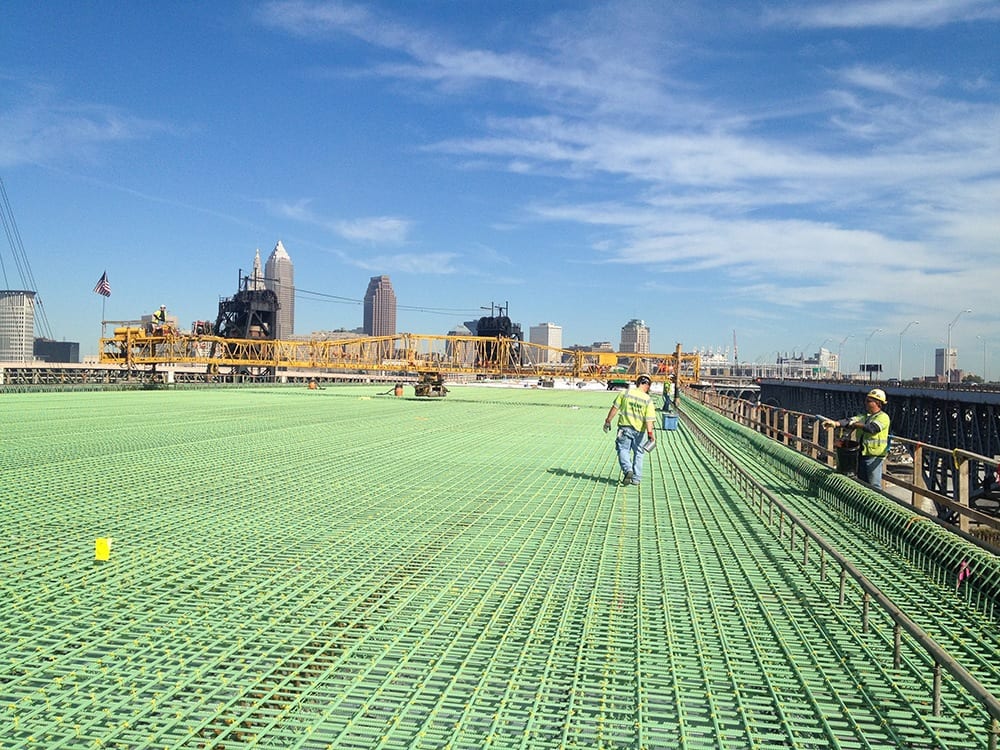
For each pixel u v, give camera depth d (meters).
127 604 5.52
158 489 10.35
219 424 20.70
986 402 46.16
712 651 4.74
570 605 5.61
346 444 16.39
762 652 4.72
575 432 21.12
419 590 5.95
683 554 7.18
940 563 6.34
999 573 5.48
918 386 62.38
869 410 9.51
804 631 5.07
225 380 56.53
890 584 6.23
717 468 13.62
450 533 8.01
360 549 7.25
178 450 14.67
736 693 4.14
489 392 55.47
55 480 10.95
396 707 3.91
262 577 6.25
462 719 3.78
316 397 37.97
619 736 3.66
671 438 20.14
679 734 3.69
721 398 27.48
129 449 14.70
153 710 3.84
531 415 28.16
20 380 40.53
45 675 4.27
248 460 13.42
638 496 10.50
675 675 4.37
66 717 3.75
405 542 7.57
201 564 6.61
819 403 94.88
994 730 3.26
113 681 4.20
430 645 4.78
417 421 23.55
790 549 7.34
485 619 5.29
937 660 3.64
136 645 4.72
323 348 55.00
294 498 9.88
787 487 11.45
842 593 5.52
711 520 8.83
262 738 3.59
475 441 17.84
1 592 5.76
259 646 4.73
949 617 5.43
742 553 7.22
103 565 6.54
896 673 4.39
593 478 12.23
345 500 9.81
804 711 3.92
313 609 5.45
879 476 9.42
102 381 44.81
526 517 8.93
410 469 12.82
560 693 4.12
